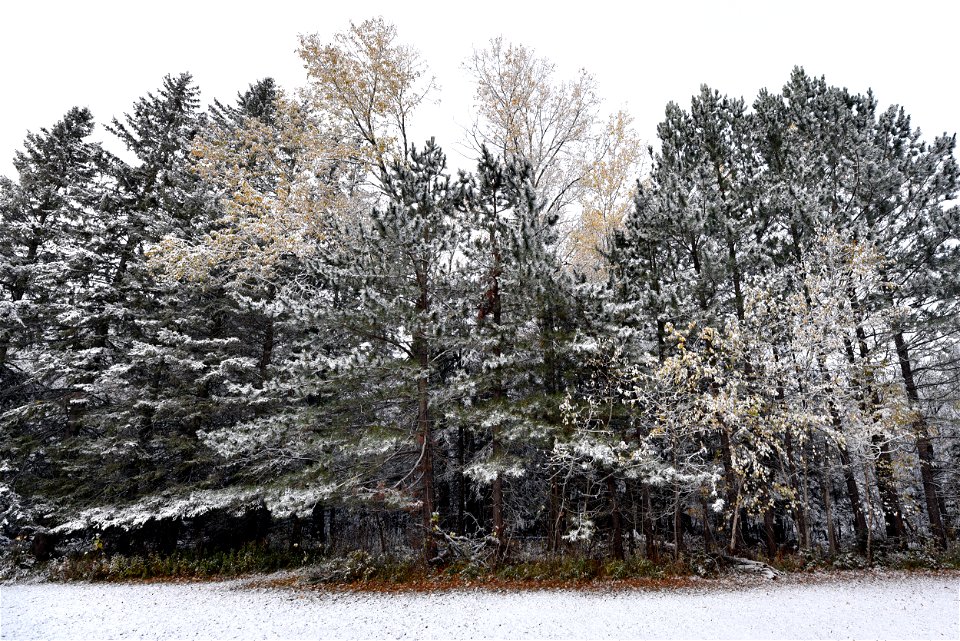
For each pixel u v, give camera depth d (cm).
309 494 1207
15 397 1855
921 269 1478
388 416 1463
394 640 766
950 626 790
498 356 1203
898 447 1342
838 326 1252
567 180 1639
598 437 1162
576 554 1291
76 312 1609
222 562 1446
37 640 805
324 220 1477
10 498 1484
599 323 1206
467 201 1299
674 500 1360
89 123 2117
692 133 1644
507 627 812
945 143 1589
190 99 2145
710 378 1277
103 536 1694
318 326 1251
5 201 1823
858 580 1135
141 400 1584
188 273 1463
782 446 1342
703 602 951
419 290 1293
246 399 1437
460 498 1645
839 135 1616
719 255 1323
